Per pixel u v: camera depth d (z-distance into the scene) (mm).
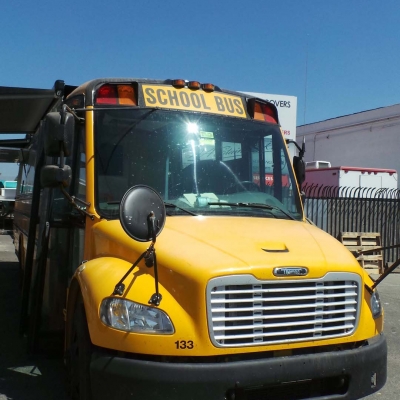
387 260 14367
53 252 5367
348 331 3891
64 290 5203
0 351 5953
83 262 4398
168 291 3578
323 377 3697
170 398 3334
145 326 3438
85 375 3775
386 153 23641
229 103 5363
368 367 3879
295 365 3588
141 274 3680
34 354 5508
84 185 4617
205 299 3441
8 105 6652
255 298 3559
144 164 4699
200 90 5262
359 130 25000
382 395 5062
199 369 3373
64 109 4148
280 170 5406
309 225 4863
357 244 13688
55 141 4066
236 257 3648
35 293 5516
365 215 14312
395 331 7625
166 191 4672
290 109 16266
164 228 4137
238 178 5070
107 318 3520
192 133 4977
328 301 3814
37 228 6113
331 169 16656
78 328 3982
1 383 5004
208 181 4875
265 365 3500
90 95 4746
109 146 4629
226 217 4574
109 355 3512
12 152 12125
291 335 3666
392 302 9797
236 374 3412
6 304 8359
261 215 4820
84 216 4629
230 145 5137
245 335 3512
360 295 3955
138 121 4809
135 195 3584
